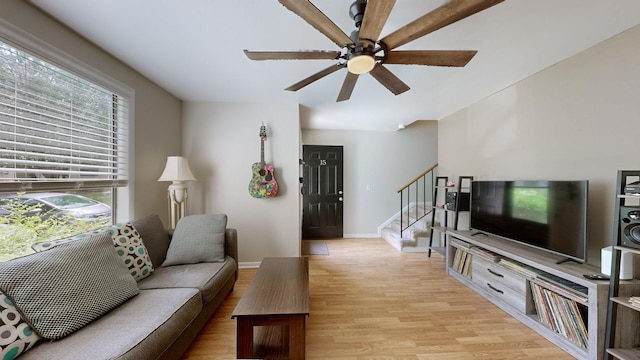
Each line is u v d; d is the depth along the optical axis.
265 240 3.35
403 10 1.49
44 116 1.63
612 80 1.82
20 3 1.45
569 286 1.70
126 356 1.06
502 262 2.24
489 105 3.07
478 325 1.97
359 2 1.36
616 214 1.46
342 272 3.12
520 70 2.36
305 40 1.86
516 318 2.07
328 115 3.97
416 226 4.50
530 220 2.21
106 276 1.44
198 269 2.07
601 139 1.90
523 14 1.54
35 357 1.02
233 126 3.31
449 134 3.93
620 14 1.54
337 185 5.03
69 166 1.79
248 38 1.84
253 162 3.34
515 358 1.61
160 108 2.81
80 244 1.45
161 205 2.85
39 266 1.20
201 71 2.40
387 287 2.68
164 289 1.68
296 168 3.38
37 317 1.11
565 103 2.16
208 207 3.28
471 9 1.08
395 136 5.12
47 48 1.60
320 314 2.13
